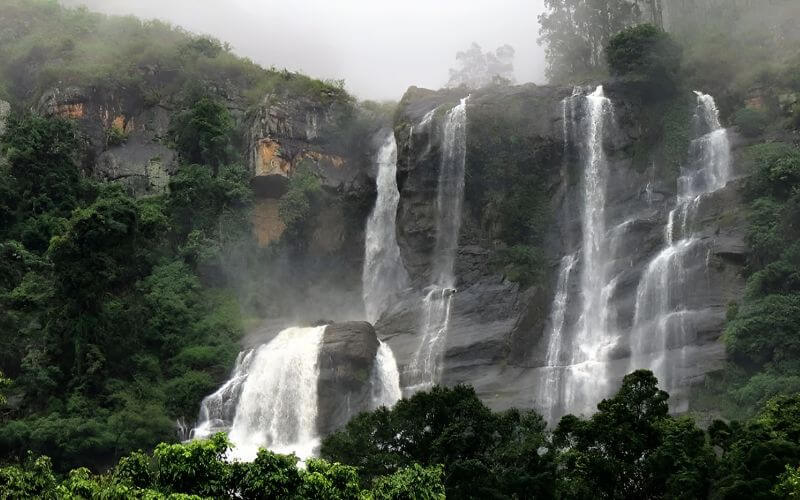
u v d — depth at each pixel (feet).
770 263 177.88
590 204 224.12
